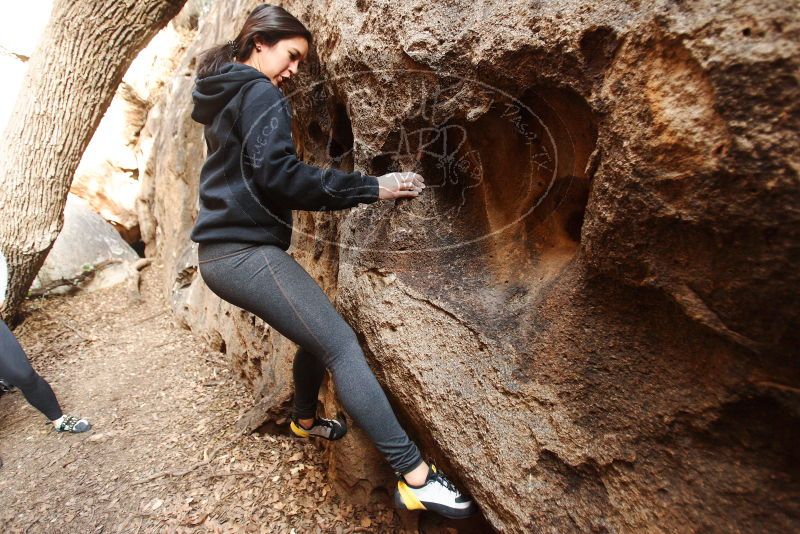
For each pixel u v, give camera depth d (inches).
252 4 124.3
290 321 51.1
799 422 31.0
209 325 137.3
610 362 41.3
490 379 48.3
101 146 237.0
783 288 28.2
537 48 40.0
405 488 53.4
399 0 49.9
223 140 49.3
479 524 61.8
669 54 30.8
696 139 29.0
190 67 190.7
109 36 115.8
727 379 33.5
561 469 43.2
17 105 123.2
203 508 74.8
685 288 33.4
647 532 37.5
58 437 100.7
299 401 67.5
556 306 45.3
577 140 44.5
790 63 24.9
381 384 59.7
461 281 54.3
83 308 178.2
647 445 38.7
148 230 233.3
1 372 92.0
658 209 32.4
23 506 80.2
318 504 74.2
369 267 58.8
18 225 131.6
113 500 78.9
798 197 25.8
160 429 100.1
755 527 33.1
